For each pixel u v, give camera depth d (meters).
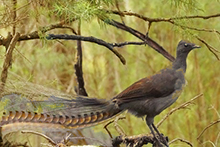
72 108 8.09
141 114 8.65
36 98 8.23
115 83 19.31
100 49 18.02
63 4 9.09
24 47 12.86
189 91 18.05
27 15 9.28
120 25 10.30
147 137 8.74
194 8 10.42
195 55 18.12
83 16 8.88
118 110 8.38
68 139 8.96
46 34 9.22
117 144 9.02
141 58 19.06
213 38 15.45
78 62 11.23
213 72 18.39
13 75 9.32
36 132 8.80
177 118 17.30
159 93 8.52
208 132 17.39
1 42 9.39
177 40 17.80
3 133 8.46
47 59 15.70
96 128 10.58
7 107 8.19
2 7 9.23
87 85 18.70
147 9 17.56
